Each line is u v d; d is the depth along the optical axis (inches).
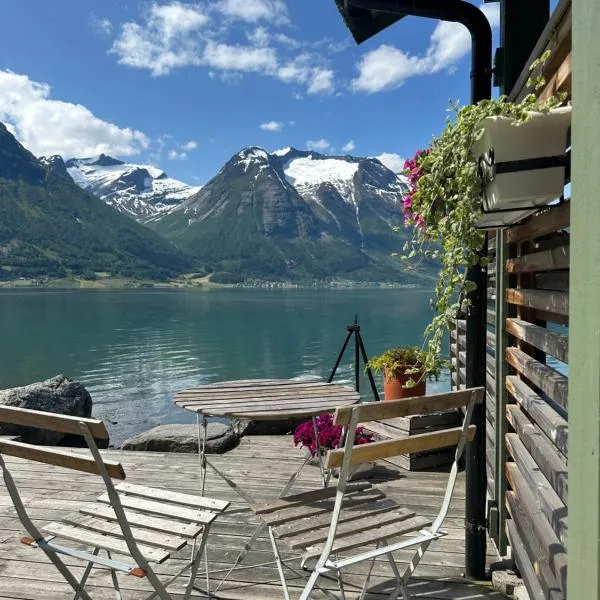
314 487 162.6
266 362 1397.6
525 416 101.7
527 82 83.7
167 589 106.1
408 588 106.3
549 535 77.9
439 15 98.3
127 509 88.0
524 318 103.0
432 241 95.3
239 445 207.8
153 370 1269.7
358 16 121.5
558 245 82.2
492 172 73.0
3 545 125.2
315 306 4190.5
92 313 3289.9
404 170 103.4
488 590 105.2
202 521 82.4
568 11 66.6
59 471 177.9
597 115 37.9
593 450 38.9
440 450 180.1
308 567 112.8
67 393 312.7
